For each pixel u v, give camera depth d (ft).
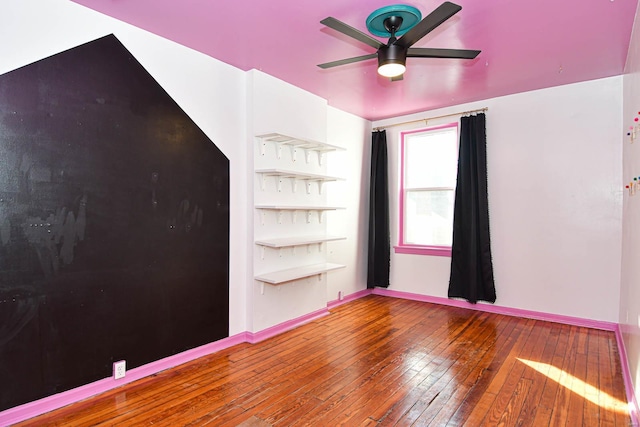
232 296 10.66
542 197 12.84
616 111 11.55
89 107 7.59
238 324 10.84
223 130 10.36
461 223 14.39
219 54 9.80
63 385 7.26
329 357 9.78
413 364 9.32
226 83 10.41
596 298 11.93
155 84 8.73
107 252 7.89
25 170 6.76
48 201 7.04
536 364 9.26
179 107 9.26
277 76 11.41
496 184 13.73
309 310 13.00
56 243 7.15
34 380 6.89
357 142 16.05
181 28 8.38
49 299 7.07
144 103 8.54
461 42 8.99
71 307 7.36
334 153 14.69
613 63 10.39
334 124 14.76
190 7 7.45
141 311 8.50
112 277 7.97
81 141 7.48
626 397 7.68
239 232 10.89
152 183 8.70
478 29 8.32
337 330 11.94
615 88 11.55
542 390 7.98
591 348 10.23
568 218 12.37
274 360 9.59
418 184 16.06
